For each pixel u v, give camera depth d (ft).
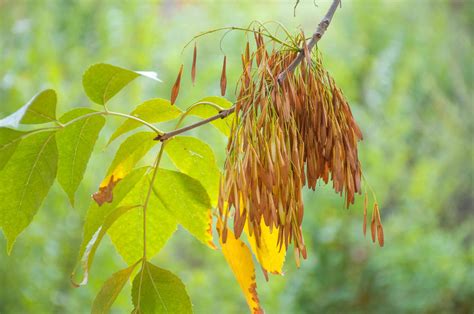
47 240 15.42
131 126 4.42
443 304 20.93
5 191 4.17
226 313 17.84
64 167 4.29
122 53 19.15
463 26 27.32
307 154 4.02
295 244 3.86
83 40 19.15
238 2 23.82
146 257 4.72
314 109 4.01
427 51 26.04
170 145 4.61
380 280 20.77
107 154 16.67
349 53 25.22
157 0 21.54
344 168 4.06
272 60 4.15
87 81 4.12
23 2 18.11
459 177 24.14
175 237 18.58
